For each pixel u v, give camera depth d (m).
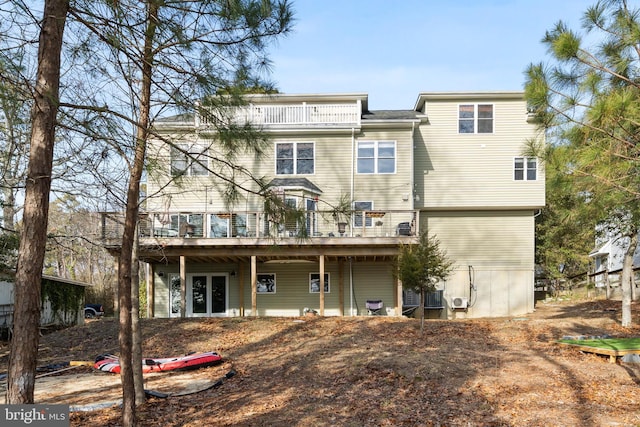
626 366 10.59
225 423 7.91
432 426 7.59
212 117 6.64
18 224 13.00
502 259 21.66
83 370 12.06
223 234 19.58
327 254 18.05
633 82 6.32
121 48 5.46
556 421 7.65
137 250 9.15
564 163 6.76
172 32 5.80
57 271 35.03
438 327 15.42
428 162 21.55
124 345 7.37
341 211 7.46
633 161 6.07
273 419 8.06
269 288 20.80
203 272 20.84
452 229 21.83
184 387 9.96
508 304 21.44
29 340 5.14
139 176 7.46
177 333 15.55
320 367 11.23
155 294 20.84
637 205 7.21
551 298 26.28
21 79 5.18
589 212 7.09
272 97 9.32
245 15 5.90
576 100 6.64
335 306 20.52
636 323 15.41
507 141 21.52
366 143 20.89
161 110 7.17
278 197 6.80
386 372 10.43
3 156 8.34
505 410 8.20
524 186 21.36
